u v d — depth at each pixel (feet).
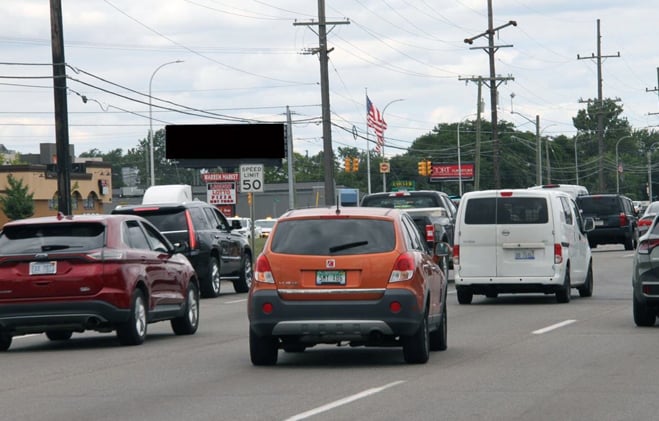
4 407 63.00
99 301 93.25
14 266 93.61
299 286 77.10
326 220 78.59
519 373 73.41
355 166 469.57
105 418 58.39
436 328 86.63
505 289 135.74
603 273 194.49
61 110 200.64
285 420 56.13
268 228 456.04
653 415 56.44
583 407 59.16
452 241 175.63
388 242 77.77
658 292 101.30
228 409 60.39
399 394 64.75
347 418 56.49
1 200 428.15
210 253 160.15
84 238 94.84
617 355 82.58
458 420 55.52
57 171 201.57
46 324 93.71
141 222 103.24
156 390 68.80
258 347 79.71
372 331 76.64
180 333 107.65
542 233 134.00
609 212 274.77
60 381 74.23
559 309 127.03
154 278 100.32
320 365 80.59
